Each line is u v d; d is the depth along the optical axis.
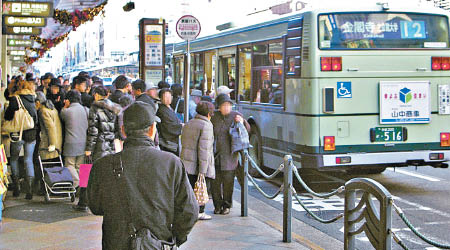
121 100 8.82
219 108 9.02
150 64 17.20
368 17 10.61
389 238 4.70
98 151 8.87
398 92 10.69
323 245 7.53
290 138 11.09
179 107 11.41
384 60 10.62
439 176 12.95
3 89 11.45
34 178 10.30
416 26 10.83
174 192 3.46
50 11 11.80
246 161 8.87
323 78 10.41
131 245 3.31
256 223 8.44
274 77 11.80
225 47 14.73
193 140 8.29
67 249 6.93
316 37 10.39
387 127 10.66
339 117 10.47
